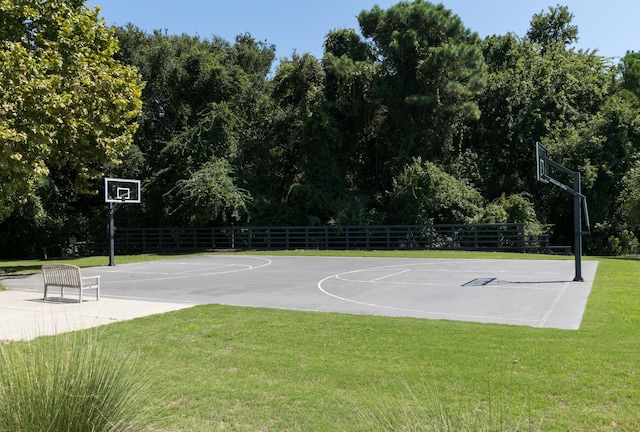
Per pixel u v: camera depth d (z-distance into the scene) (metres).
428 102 32.75
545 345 6.85
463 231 31.25
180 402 5.03
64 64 15.39
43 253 36.38
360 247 32.47
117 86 15.95
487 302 11.13
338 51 36.84
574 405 4.70
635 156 33.75
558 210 35.53
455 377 5.54
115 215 37.69
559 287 13.32
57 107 13.15
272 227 33.00
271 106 39.22
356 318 9.12
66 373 3.62
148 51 36.50
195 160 34.06
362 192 37.34
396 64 35.09
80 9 18.34
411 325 8.37
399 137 35.03
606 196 35.06
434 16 33.69
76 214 38.94
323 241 32.62
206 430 4.44
